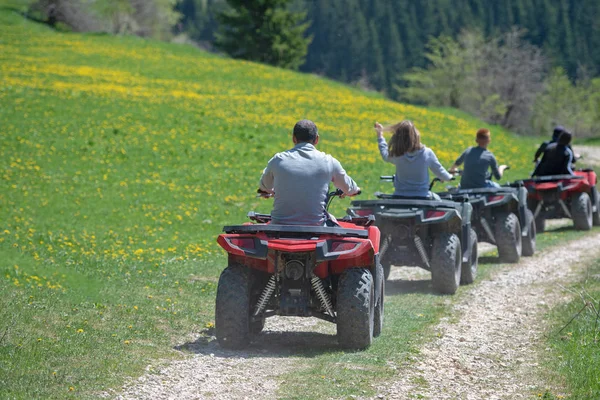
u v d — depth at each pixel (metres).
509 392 10.23
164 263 21.03
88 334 12.31
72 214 28.89
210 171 38.25
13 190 31.94
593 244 24.89
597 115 130.75
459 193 20.89
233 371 10.90
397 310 15.34
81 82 61.59
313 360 11.54
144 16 134.12
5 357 10.52
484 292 17.31
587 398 9.68
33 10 114.81
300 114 57.22
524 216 22.42
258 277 12.70
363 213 16.56
